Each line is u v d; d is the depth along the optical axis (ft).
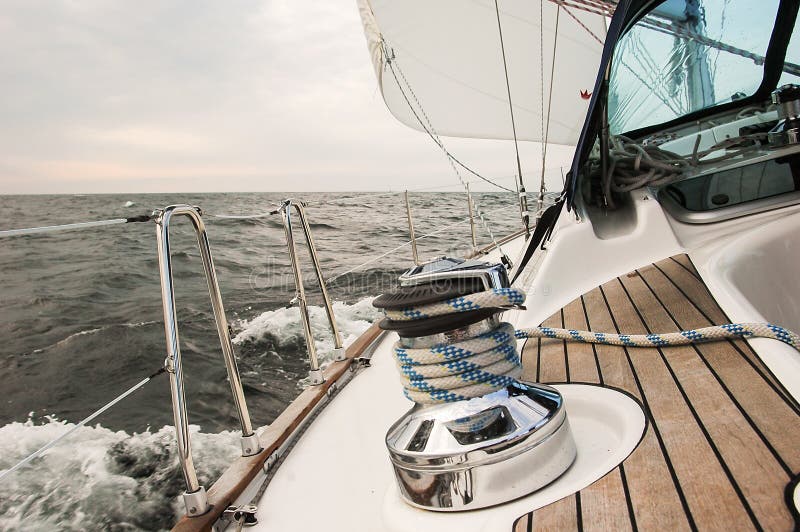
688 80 7.68
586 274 6.35
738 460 2.82
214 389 15.48
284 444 4.66
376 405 5.28
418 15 12.39
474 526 2.81
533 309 6.04
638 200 6.59
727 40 7.41
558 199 6.50
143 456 12.72
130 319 25.79
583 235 6.50
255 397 14.64
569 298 6.17
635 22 7.11
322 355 16.49
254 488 4.04
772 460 2.77
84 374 20.01
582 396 3.91
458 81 13.41
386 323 3.21
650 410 3.52
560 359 4.67
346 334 17.84
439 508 2.96
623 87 7.54
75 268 38.40
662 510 2.56
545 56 13.12
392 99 13.52
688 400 3.54
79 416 16.72
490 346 3.05
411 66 13.10
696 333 4.21
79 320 26.78
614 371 4.20
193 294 26.61
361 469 4.07
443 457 2.89
